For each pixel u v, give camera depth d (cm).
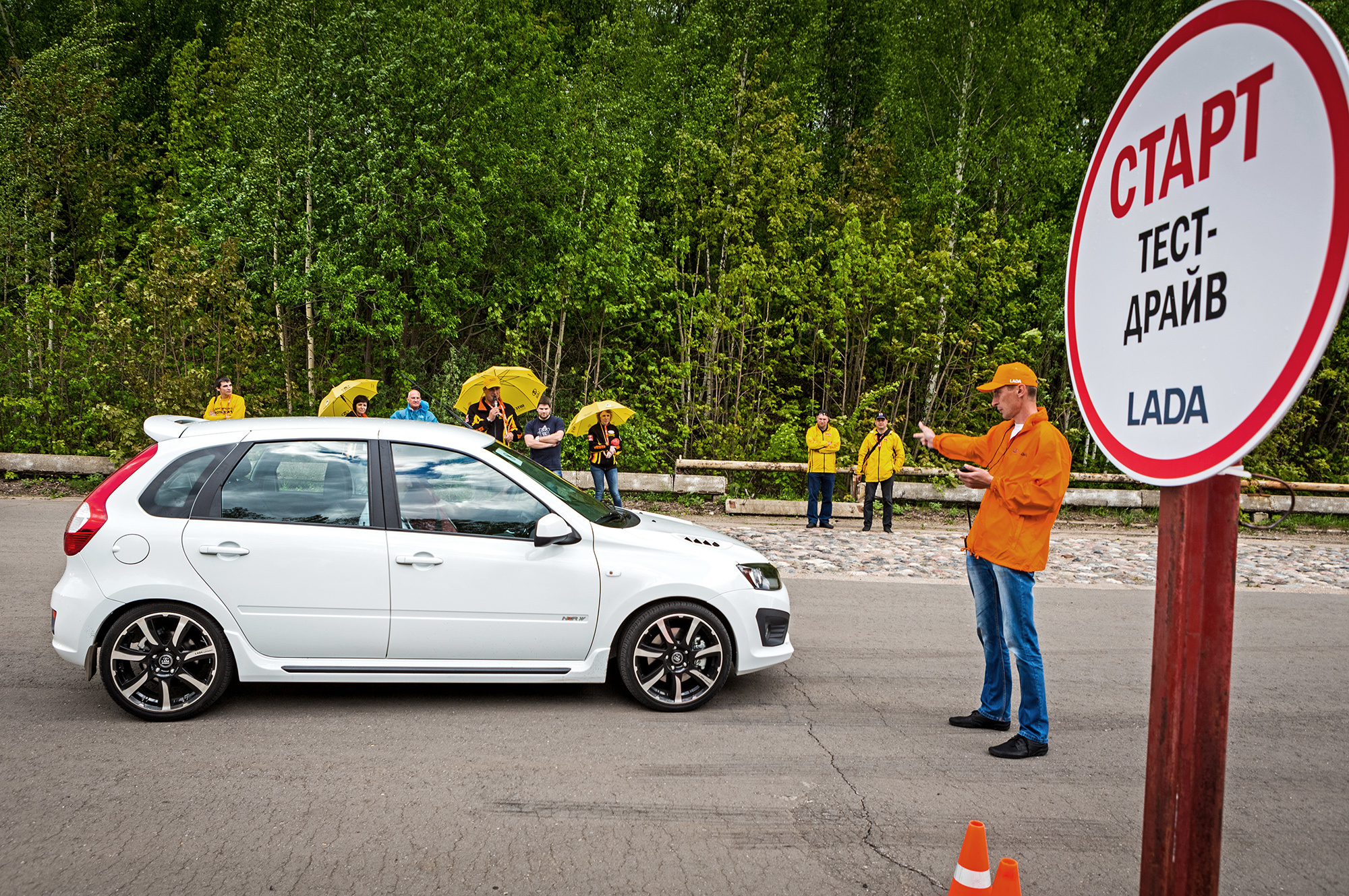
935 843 362
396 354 1856
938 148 2042
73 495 1399
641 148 2030
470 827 363
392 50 1802
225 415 1253
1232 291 149
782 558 1077
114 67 2556
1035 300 2150
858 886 324
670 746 461
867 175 2225
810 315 2022
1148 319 174
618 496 1345
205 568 473
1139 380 177
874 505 1648
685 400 1961
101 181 2294
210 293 1733
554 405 1906
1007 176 2034
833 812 388
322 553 481
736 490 1758
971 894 253
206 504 483
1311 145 132
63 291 1875
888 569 1034
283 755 433
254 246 1755
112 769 411
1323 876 348
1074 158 2125
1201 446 157
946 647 682
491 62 1920
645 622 510
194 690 478
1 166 2133
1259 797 425
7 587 752
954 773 437
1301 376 133
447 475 509
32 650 586
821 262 2139
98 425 1662
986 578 493
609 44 2017
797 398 2219
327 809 375
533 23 2183
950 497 1642
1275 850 370
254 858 331
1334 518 1711
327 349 1964
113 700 482
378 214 1750
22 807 369
